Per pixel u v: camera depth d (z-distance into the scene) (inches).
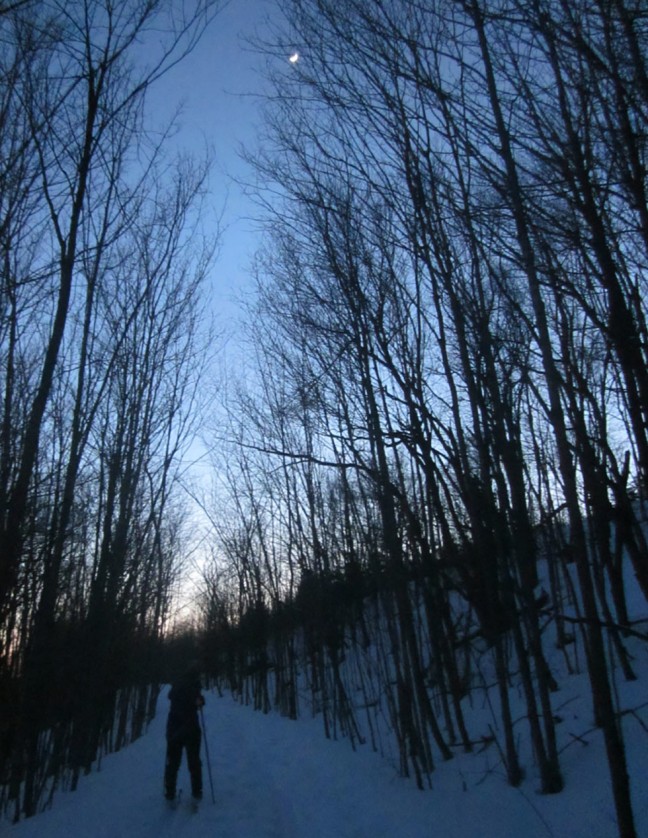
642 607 377.1
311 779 366.6
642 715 245.1
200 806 336.5
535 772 247.6
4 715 335.0
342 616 585.6
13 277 270.8
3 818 366.9
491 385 243.0
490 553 277.1
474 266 236.2
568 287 164.2
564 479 197.0
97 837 294.8
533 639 235.0
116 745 714.2
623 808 160.9
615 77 139.8
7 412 286.0
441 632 339.0
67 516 360.8
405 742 317.7
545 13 148.1
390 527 316.5
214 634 1494.8
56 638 388.8
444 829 232.7
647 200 146.0
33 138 241.4
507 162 165.6
